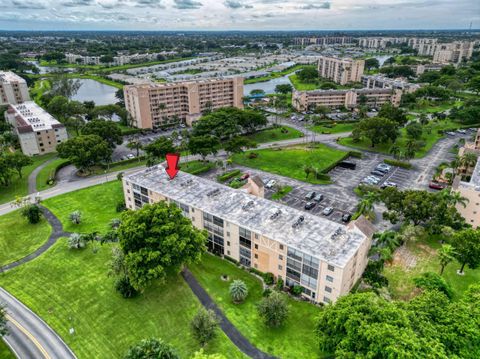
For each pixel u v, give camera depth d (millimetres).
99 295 68562
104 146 127688
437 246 84812
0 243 85750
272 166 135875
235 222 75375
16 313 64562
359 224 71562
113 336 59719
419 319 50125
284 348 57062
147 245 66375
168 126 196125
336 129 184750
